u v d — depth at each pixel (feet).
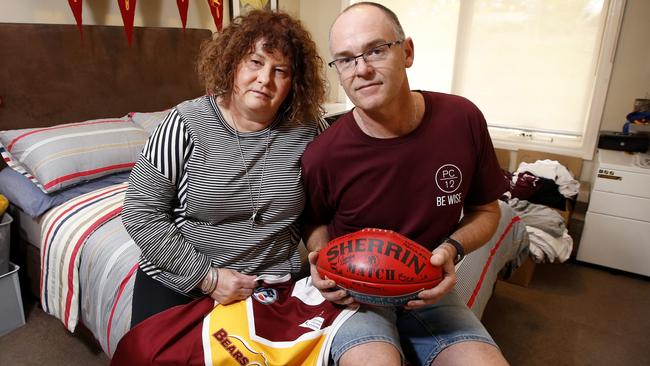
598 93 9.16
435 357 3.37
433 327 3.52
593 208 8.47
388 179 3.43
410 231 3.53
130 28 7.52
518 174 9.30
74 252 5.07
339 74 3.39
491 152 3.76
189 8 8.98
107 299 4.57
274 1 10.88
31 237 6.36
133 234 3.58
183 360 3.27
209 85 3.73
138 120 7.54
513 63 10.00
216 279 3.62
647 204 7.91
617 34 8.68
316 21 12.09
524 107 10.21
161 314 3.51
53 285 5.40
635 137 8.72
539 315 7.32
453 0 10.23
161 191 3.60
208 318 3.52
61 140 6.15
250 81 3.45
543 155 9.93
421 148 3.39
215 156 3.53
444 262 3.12
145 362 3.29
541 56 9.67
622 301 7.75
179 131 3.50
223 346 3.29
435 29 10.67
